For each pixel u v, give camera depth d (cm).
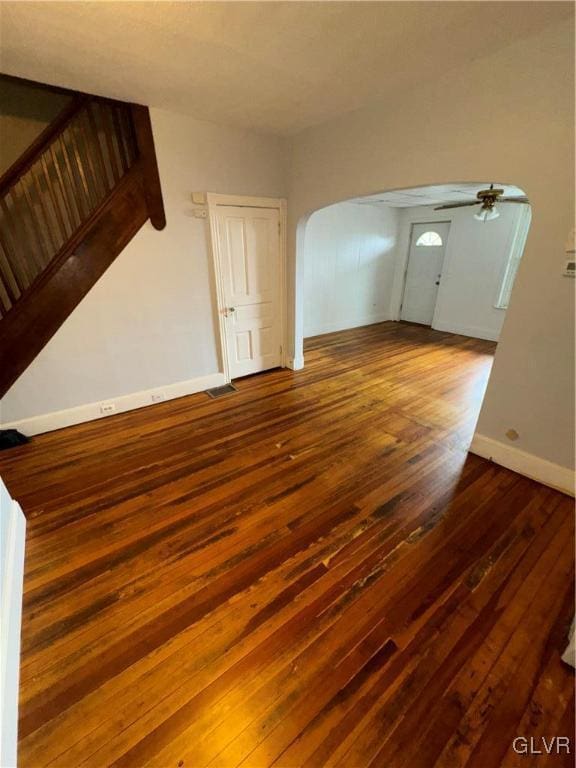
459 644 135
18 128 297
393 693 120
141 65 206
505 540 182
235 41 182
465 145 215
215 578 162
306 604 150
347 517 198
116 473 238
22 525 184
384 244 675
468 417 313
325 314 629
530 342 211
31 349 270
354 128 278
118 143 273
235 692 121
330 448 267
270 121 299
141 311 312
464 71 205
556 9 156
